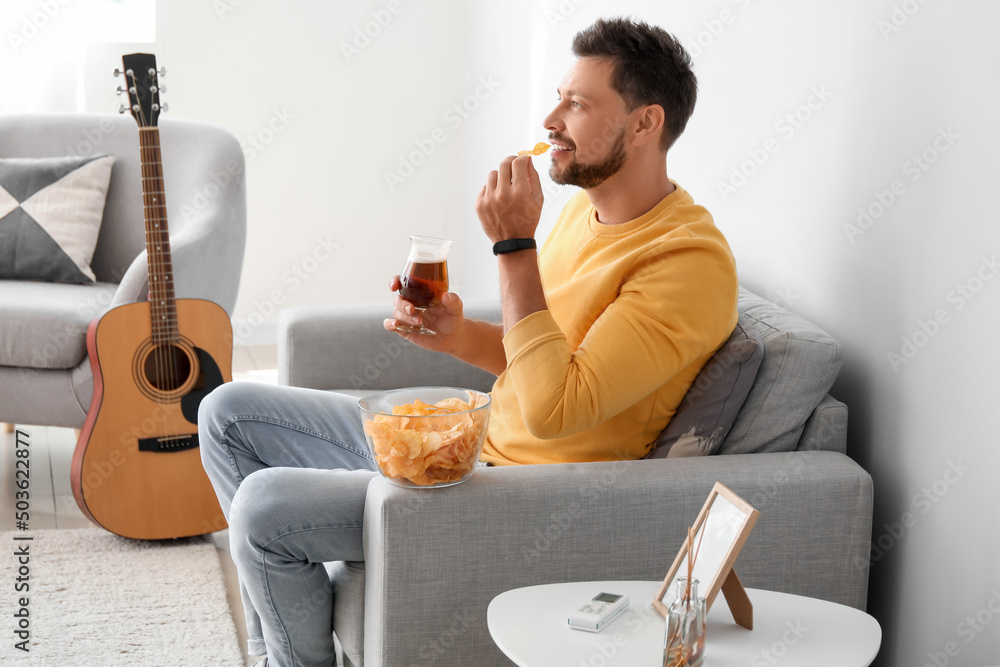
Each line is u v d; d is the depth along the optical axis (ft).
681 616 3.36
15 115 9.86
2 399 8.20
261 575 4.63
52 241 9.23
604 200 5.15
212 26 12.27
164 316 7.52
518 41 10.81
